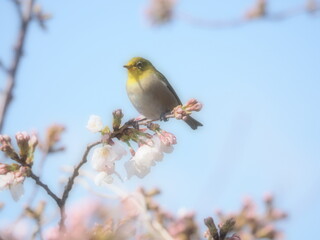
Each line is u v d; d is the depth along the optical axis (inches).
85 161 293.6
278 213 471.2
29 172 288.4
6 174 294.2
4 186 291.6
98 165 300.7
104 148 302.0
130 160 314.8
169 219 446.9
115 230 287.9
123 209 343.0
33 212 351.9
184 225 442.9
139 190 443.5
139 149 315.9
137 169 313.7
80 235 279.0
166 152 319.6
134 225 305.0
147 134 319.3
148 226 362.0
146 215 364.2
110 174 307.0
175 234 436.5
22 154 300.0
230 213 464.8
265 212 474.3
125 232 289.0
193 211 450.3
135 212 361.4
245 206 469.4
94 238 283.1
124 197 364.5
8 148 297.0
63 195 287.4
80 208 295.3
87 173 370.6
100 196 352.5
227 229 318.0
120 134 317.1
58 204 286.4
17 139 299.6
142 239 359.3
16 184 292.5
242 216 463.8
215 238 318.3
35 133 310.3
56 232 280.4
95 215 297.3
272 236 461.1
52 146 399.2
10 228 344.2
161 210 445.4
